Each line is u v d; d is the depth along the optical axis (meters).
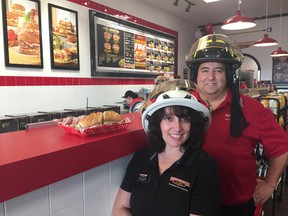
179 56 6.46
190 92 1.05
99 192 1.06
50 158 0.74
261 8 5.70
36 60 3.23
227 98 1.24
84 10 3.87
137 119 1.43
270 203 2.78
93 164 0.89
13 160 0.66
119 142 1.01
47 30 3.35
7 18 2.87
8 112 3.01
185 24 6.64
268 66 6.61
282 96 3.04
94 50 4.05
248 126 1.21
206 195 0.92
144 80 5.26
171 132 0.98
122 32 4.55
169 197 0.93
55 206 0.87
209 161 0.97
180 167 0.97
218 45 1.19
